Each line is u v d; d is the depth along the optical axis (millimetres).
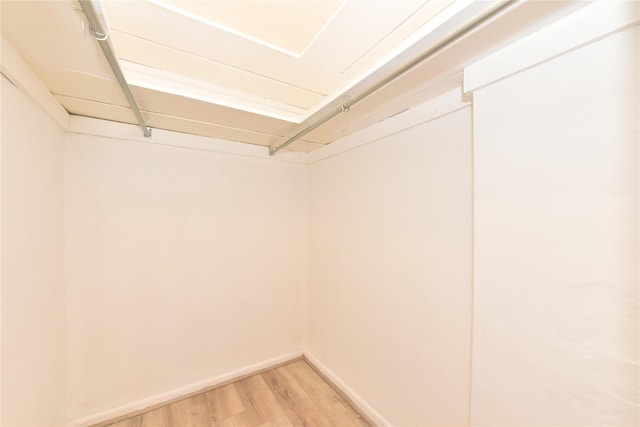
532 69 1069
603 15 888
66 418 1814
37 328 1396
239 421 1949
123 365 2004
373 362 1999
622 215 864
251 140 2430
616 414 875
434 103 1568
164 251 2148
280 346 2725
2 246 1086
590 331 930
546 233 1035
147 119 1921
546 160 1032
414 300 1694
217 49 1400
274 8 1156
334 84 1746
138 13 1153
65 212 1798
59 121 1634
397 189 1826
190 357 2258
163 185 2143
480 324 1253
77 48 1128
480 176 1252
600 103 904
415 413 1670
